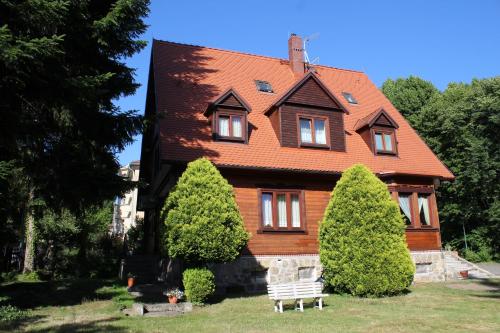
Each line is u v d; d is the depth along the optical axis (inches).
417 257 735.1
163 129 649.6
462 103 1253.1
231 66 864.9
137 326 385.1
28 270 960.9
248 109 694.5
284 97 727.7
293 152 711.1
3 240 533.3
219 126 678.5
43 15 420.5
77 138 561.0
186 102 721.0
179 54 846.5
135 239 1238.9
